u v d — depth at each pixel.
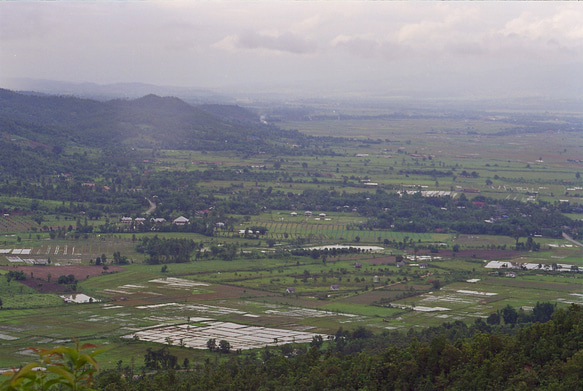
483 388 138.12
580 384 127.25
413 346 164.25
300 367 167.12
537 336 156.38
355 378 154.62
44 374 38.19
